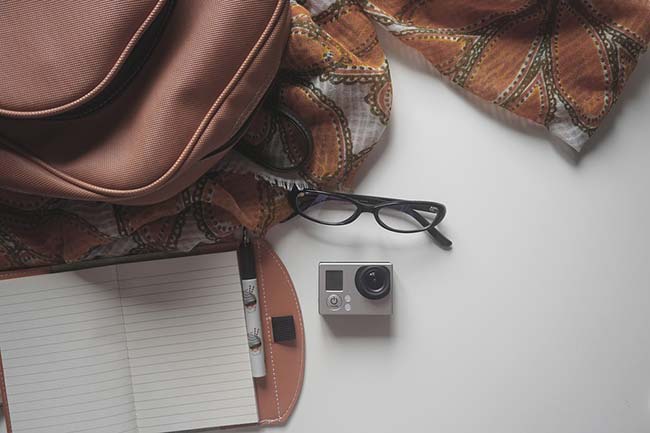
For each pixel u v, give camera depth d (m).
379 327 0.83
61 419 0.80
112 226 0.75
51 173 0.68
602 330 0.83
